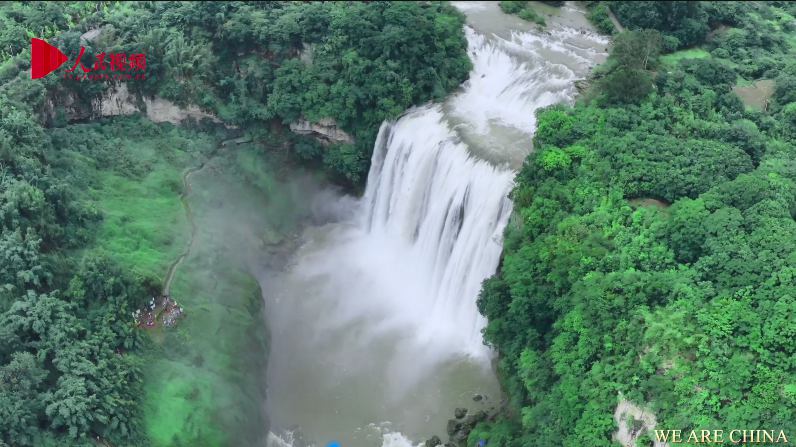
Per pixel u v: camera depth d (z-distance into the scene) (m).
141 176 76.44
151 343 62.38
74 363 56.03
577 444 50.75
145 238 70.06
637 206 59.16
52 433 53.50
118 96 80.62
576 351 53.41
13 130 67.56
